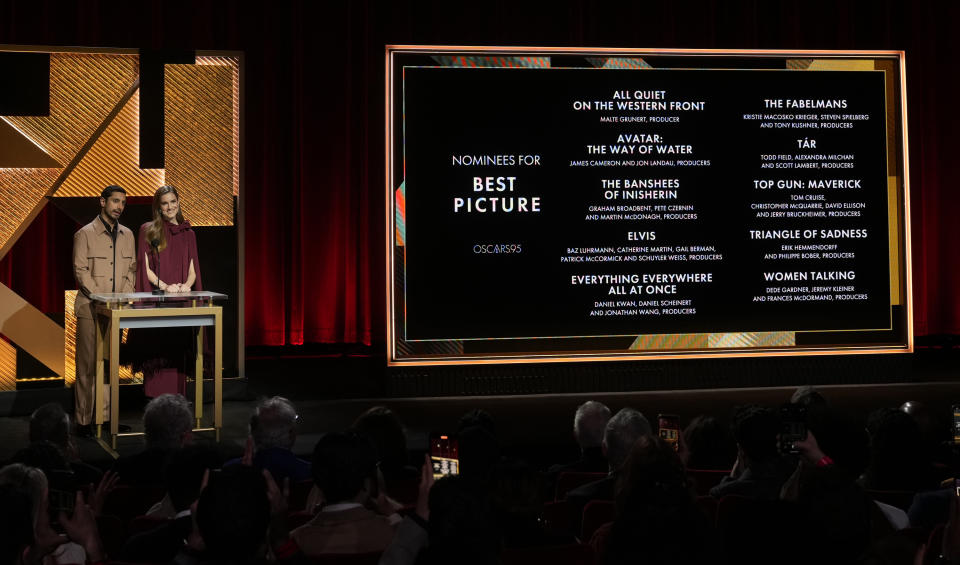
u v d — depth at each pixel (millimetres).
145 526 2873
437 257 7559
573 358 7668
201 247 7785
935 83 10648
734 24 10766
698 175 7758
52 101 7477
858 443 2803
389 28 10383
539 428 6551
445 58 7516
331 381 8688
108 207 6746
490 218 7590
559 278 7672
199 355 6539
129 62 7621
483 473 2947
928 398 7391
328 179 10320
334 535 2477
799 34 10703
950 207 10641
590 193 7672
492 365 7641
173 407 3947
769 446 3119
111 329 5867
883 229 7945
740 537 2357
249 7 10148
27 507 1946
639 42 10641
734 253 7816
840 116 7867
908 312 7977
